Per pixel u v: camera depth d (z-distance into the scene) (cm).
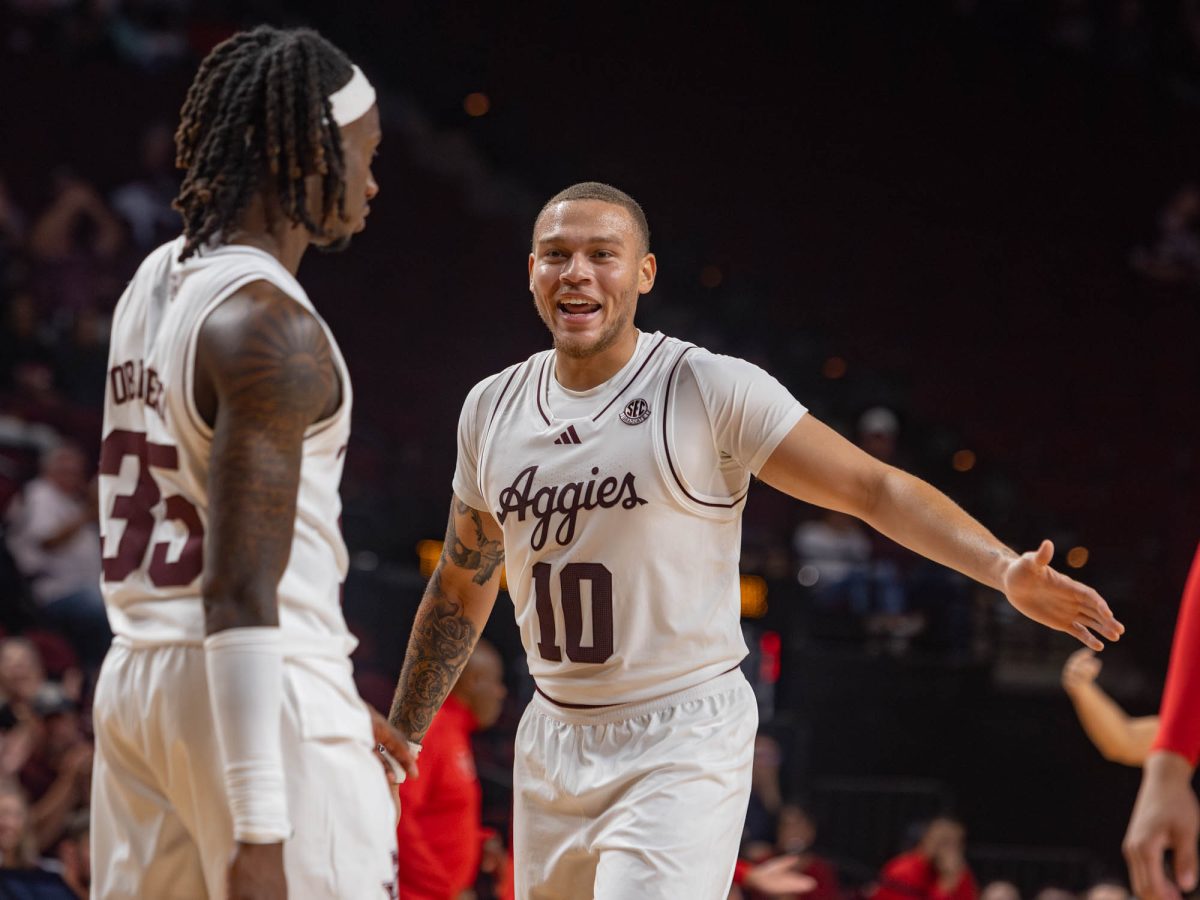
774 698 1035
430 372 1412
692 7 1864
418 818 464
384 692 804
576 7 1838
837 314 1670
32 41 1365
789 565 1095
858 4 1884
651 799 305
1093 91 1847
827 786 1006
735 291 1641
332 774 226
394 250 1501
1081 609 262
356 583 898
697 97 1830
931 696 1052
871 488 302
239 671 212
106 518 244
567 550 316
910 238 1748
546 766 323
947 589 1111
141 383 238
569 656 319
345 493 1042
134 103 1366
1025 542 1373
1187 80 1867
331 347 231
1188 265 1686
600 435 317
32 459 909
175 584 229
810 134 1817
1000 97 1841
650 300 1584
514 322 1503
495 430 331
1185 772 214
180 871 233
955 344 1653
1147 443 1539
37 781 604
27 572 817
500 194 1700
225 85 241
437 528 1021
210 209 238
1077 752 1061
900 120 1827
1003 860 1004
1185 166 1809
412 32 1755
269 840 210
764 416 310
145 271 249
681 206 1755
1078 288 1708
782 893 643
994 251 1745
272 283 229
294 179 240
